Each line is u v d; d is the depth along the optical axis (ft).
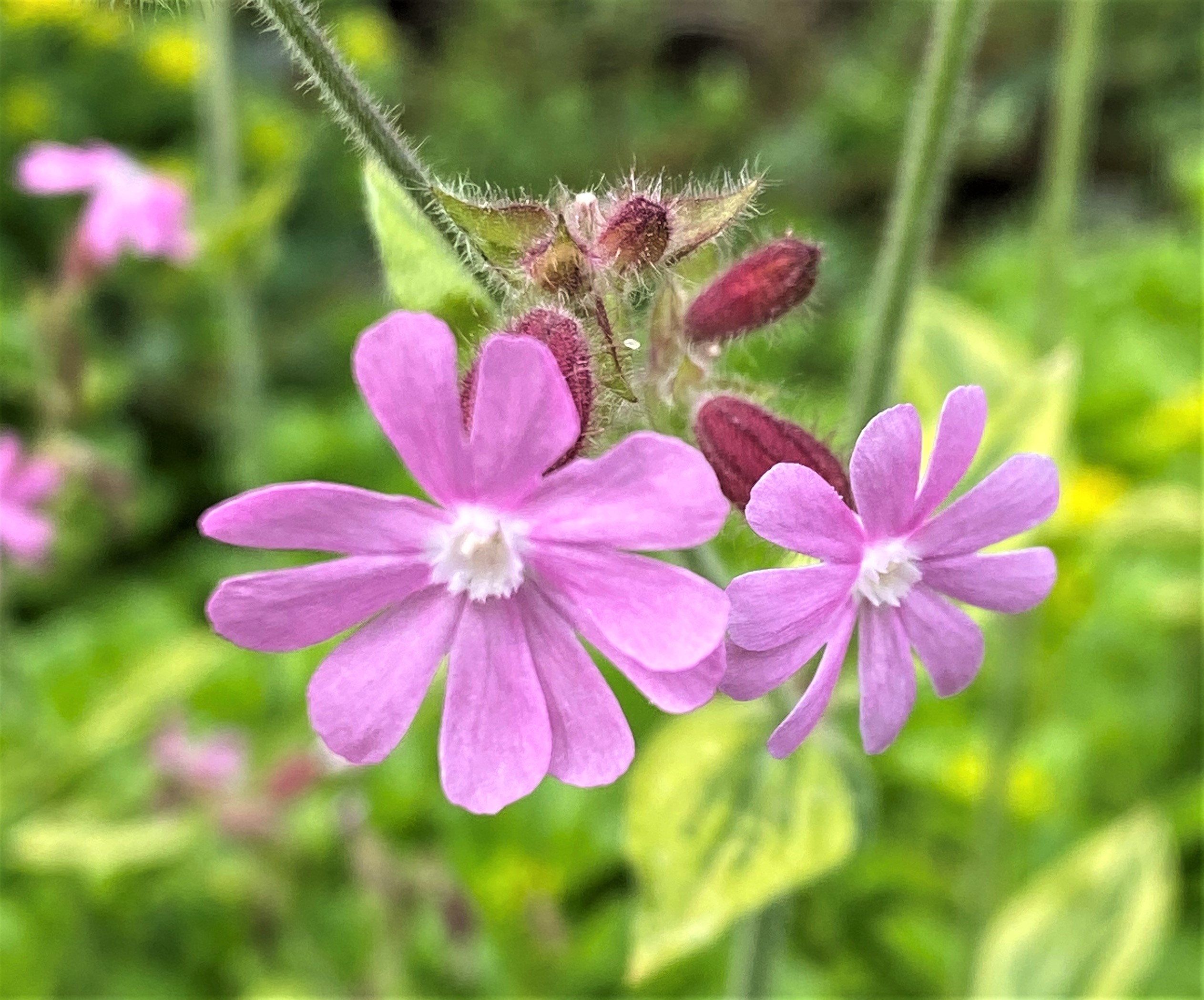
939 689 0.24
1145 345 0.84
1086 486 0.65
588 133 1.32
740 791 0.30
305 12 0.23
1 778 0.50
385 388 0.20
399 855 0.52
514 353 0.20
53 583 0.80
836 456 0.26
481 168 1.27
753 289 0.27
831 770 0.31
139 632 0.71
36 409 0.81
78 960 0.54
